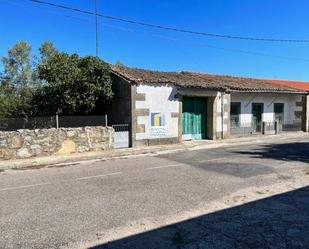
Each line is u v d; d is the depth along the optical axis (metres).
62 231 4.91
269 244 4.36
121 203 6.28
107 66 15.83
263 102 22.64
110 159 12.46
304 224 5.06
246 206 6.01
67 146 13.62
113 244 4.43
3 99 19.72
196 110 18.77
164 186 7.61
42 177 9.12
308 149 14.06
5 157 12.16
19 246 4.42
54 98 15.16
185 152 13.93
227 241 4.47
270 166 9.98
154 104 16.14
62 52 15.88
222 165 10.31
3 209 6.05
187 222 5.22
